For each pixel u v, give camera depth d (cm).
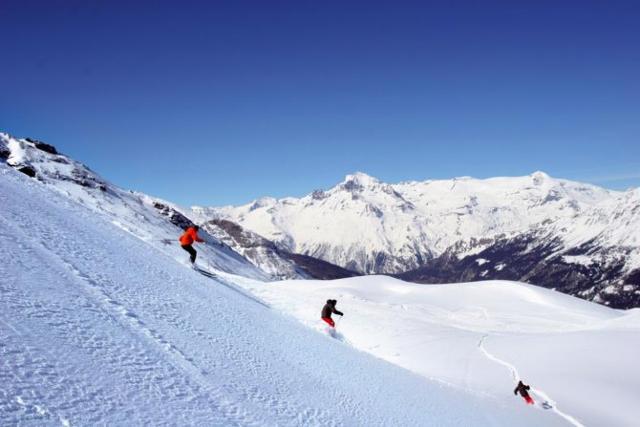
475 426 1630
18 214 1278
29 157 16900
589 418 2486
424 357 3681
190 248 2275
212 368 890
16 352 577
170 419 619
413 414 1388
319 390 1159
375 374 1752
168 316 1078
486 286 9956
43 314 725
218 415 704
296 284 9456
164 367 771
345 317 4550
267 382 997
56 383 560
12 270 842
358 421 1066
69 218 1664
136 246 1864
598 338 4175
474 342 4344
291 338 1641
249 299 2206
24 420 463
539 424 2173
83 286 963
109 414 557
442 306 8562
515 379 3192
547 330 6197
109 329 805
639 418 2528
